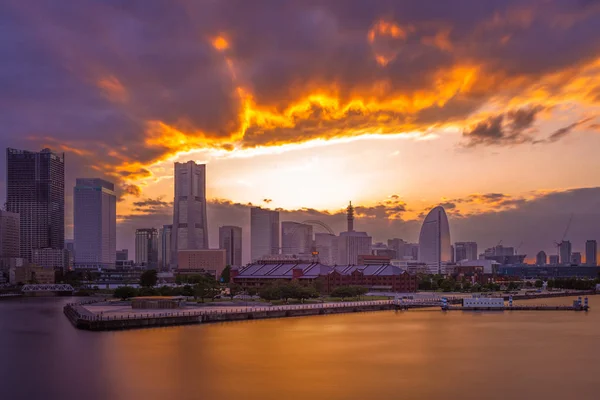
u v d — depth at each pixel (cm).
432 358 16100
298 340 18975
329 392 12525
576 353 16975
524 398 12138
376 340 19175
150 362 15425
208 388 12862
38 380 13650
